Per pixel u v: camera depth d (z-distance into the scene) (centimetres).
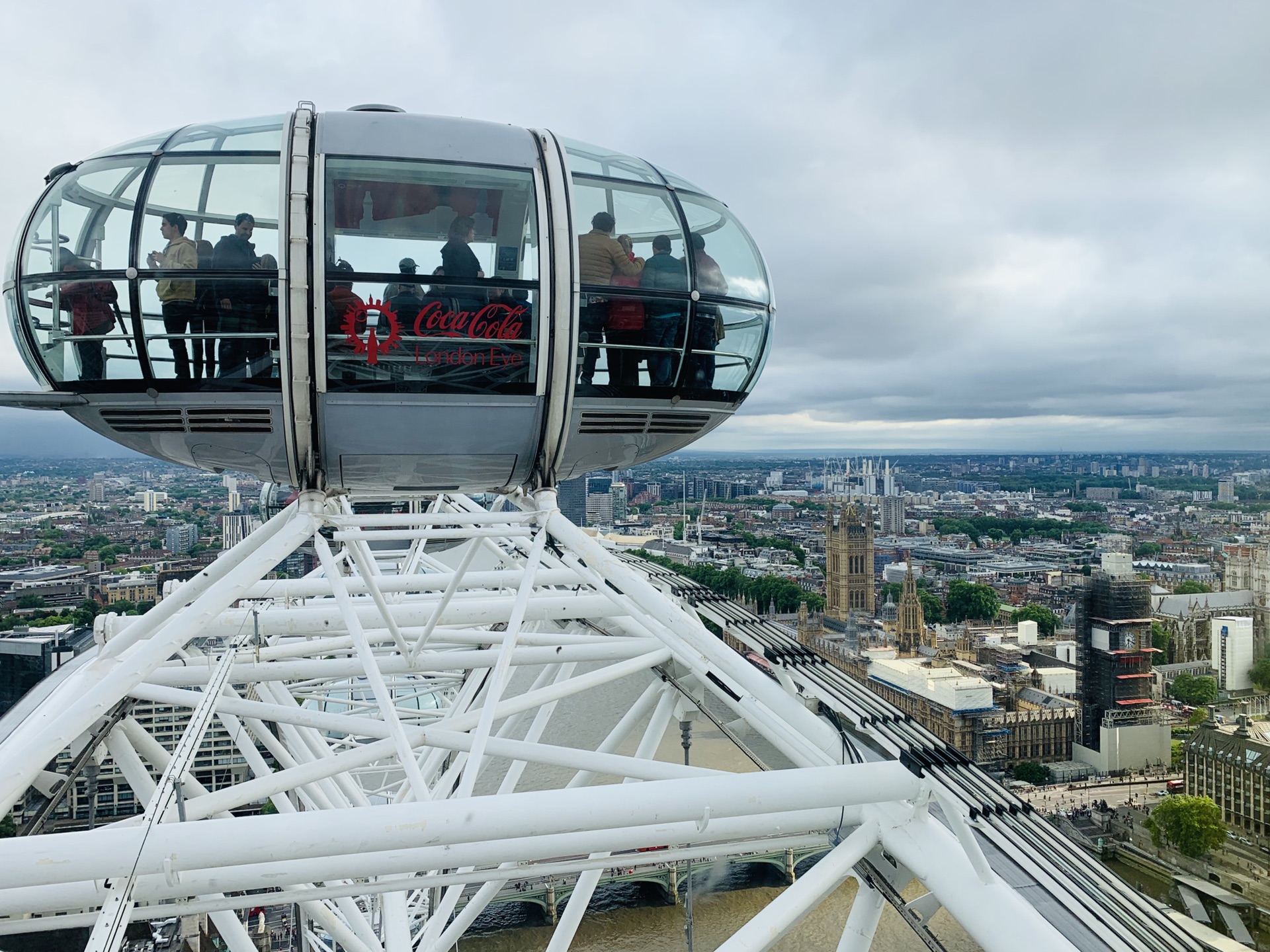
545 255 1262
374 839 934
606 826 997
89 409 1285
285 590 1667
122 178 1223
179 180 1216
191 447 1331
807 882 1098
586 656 1878
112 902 920
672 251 1373
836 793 1071
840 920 4050
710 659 1278
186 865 895
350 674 1750
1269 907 10331
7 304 1275
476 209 1252
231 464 1387
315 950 2728
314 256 1191
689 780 1039
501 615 1820
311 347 1218
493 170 1259
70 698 1374
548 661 1861
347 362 1230
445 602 1552
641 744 1972
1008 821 1101
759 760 1961
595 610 1850
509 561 2189
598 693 4697
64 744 1017
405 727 1570
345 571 2842
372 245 1218
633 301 1341
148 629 1445
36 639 9350
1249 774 12775
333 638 1862
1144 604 18050
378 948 1870
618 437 1439
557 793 998
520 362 1290
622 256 1338
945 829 1129
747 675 1249
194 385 1240
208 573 1417
